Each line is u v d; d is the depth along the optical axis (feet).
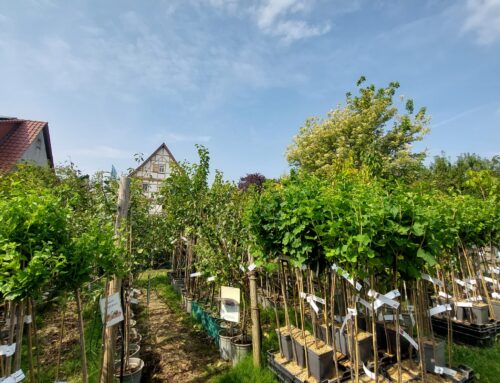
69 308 19.60
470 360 12.76
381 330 12.42
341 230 8.23
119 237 10.09
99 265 8.00
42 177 22.47
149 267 16.38
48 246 6.76
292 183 12.00
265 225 11.00
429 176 57.77
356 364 8.97
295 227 9.73
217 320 15.85
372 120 57.62
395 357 11.46
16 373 6.91
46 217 7.18
